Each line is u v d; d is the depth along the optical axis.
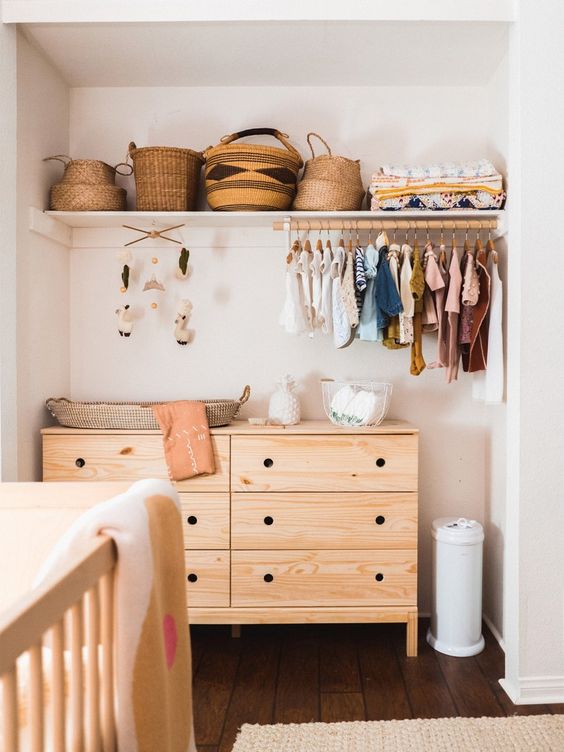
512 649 2.18
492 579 2.72
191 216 2.61
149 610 1.13
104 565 1.06
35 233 2.49
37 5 2.24
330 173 2.57
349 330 2.49
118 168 2.87
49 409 2.61
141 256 2.87
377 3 2.23
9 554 1.50
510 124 2.27
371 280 2.51
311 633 2.69
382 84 2.84
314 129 2.86
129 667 1.09
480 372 2.66
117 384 2.88
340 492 2.46
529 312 2.16
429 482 2.88
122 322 2.77
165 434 2.43
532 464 2.16
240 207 2.57
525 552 2.16
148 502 1.24
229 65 2.65
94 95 2.88
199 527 2.47
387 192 2.51
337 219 2.69
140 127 2.88
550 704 2.11
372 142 2.86
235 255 2.87
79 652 0.97
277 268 2.86
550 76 2.15
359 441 2.46
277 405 2.63
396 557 2.46
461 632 2.47
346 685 2.22
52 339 2.67
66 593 0.90
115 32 2.36
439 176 2.50
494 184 2.49
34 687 0.83
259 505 2.46
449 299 2.46
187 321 2.88
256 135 2.81
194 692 2.17
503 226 2.47
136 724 1.09
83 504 1.52
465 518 2.74
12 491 1.54
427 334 2.87
